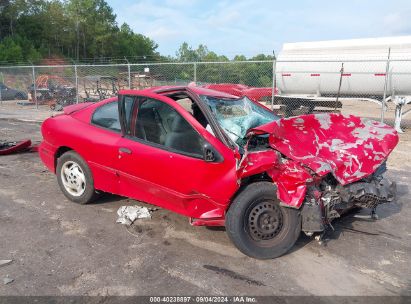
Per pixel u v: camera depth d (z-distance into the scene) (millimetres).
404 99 12891
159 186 4098
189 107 4289
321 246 4039
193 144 3867
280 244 3732
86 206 4926
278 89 15117
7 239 3967
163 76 17547
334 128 4234
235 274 3439
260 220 3684
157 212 4766
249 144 3949
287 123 3895
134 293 3111
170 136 4051
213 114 4051
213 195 3705
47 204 4973
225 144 3738
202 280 3326
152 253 3764
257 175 3834
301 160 3615
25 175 6250
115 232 4199
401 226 4637
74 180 4938
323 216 3766
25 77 23234
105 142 4543
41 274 3334
